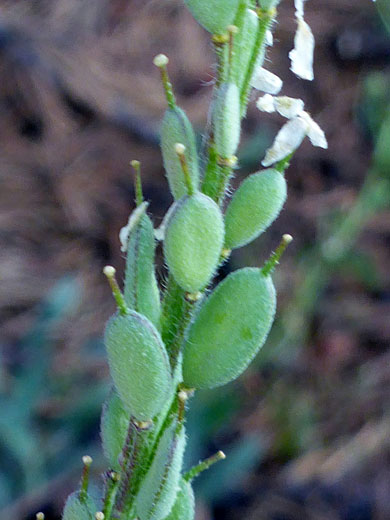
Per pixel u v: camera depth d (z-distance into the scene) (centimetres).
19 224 21
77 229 21
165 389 6
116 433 6
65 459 16
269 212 6
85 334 19
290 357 20
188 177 5
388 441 19
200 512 16
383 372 20
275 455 18
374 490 18
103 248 21
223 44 5
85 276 20
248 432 18
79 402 16
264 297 6
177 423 6
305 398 19
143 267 6
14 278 20
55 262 21
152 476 6
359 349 21
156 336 5
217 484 16
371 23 25
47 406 17
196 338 6
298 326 19
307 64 6
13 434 15
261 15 6
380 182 19
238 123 6
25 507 15
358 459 19
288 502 17
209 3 5
